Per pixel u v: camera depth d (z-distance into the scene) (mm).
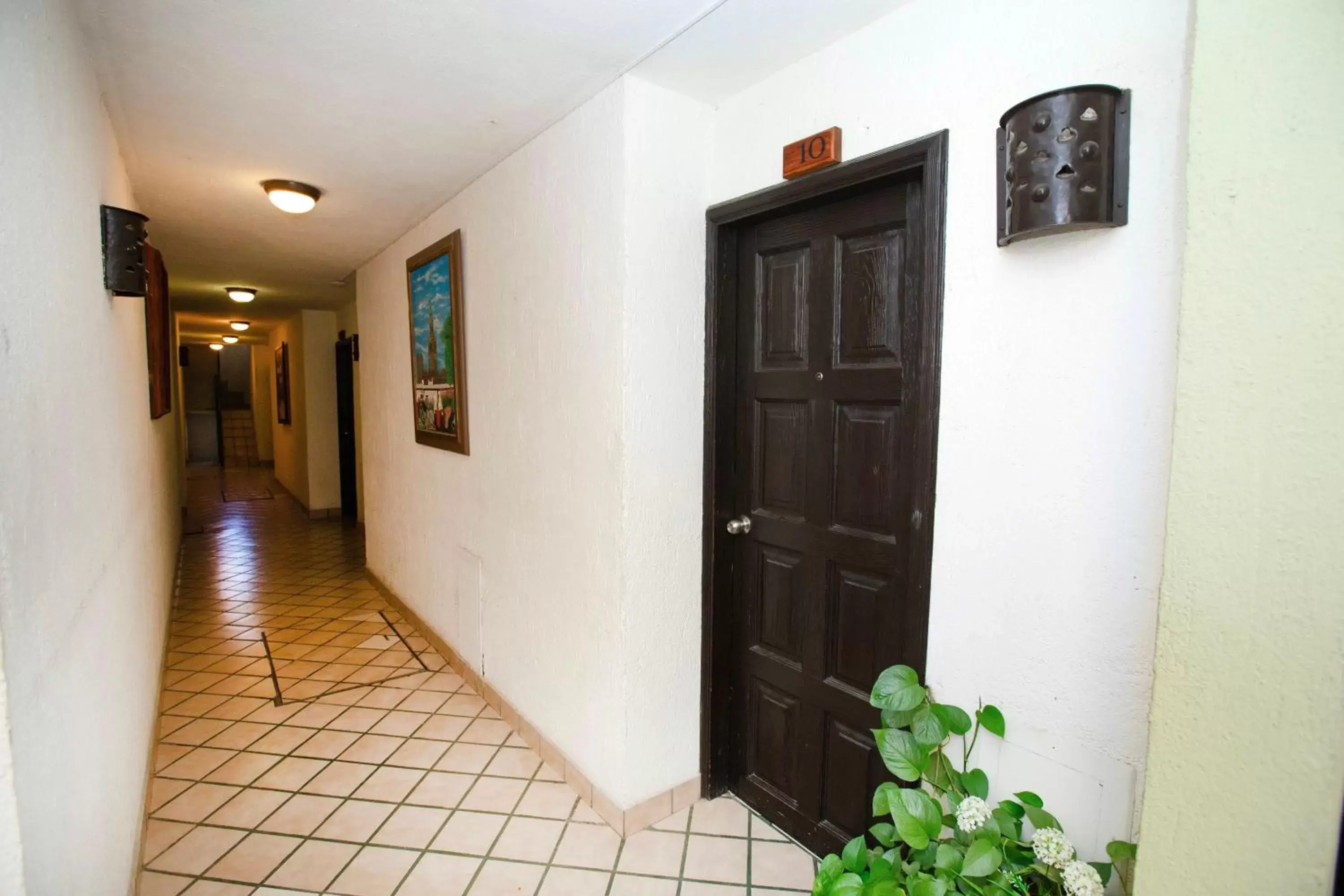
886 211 1604
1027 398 1260
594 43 1621
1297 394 727
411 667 3186
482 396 2699
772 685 2010
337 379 7020
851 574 1748
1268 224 740
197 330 8914
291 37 1594
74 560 1161
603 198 1884
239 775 2244
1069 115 1087
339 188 2750
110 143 1984
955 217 1369
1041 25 1212
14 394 873
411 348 3461
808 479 1854
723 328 2012
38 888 889
